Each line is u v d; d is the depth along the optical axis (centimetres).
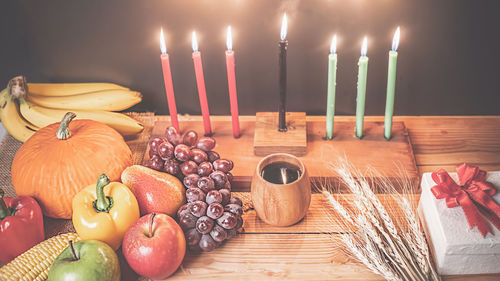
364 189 77
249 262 77
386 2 89
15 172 82
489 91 98
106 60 98
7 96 94
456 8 89
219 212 75
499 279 73
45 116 94
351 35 92
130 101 98
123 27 94
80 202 76
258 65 97
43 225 81
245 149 93
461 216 72
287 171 79
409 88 99
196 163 81
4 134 107
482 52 93
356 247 74
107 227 75
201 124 99
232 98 91
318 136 95
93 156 82
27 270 72
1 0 92
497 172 78
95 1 91
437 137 95
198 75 89
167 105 104
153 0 91
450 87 98
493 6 88
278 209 76
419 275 71
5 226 75
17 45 97
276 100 101
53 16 93
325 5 89
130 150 92
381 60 95
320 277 74
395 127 96
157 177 80
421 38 92
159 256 71
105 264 70
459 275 74
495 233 70
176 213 81
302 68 97
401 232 80
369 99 100
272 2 89
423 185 78
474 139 95
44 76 101
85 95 97
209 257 77
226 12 91
